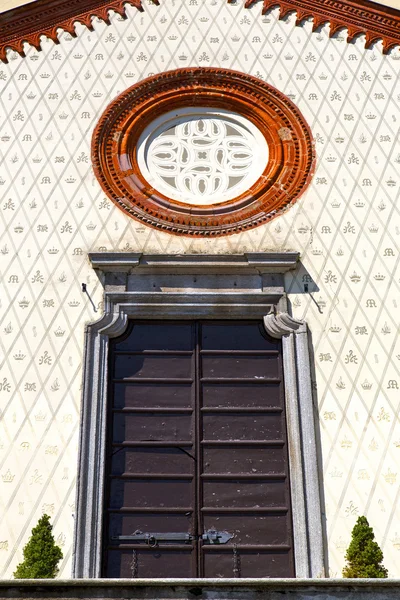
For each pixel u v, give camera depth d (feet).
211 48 42.29
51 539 30.55
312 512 31.76
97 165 38.93
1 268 36.22
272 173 38.99
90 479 32.09
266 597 23.94
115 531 32.12
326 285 36.19
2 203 37.81
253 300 35.76
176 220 37.68
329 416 33.63
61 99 40.68
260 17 43.24
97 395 33.71
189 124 40.91
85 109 40.45
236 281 36.35
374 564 30.04
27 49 42.09
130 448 33.58
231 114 41.14
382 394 34.04
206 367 35.17
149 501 32.68
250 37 42.65
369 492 32.32
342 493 32.30
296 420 33.35
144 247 36.91
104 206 37.91
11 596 23.76
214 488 32.99
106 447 33.40
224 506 32.65
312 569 30.83
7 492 31.99
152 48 42.22
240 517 32.53
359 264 36.68
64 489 32.14
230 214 38.01
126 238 37.11
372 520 31.86
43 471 32.40
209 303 35.65
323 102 40.81
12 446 32.76
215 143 40.45
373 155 39.45
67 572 30.68
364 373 34.42
